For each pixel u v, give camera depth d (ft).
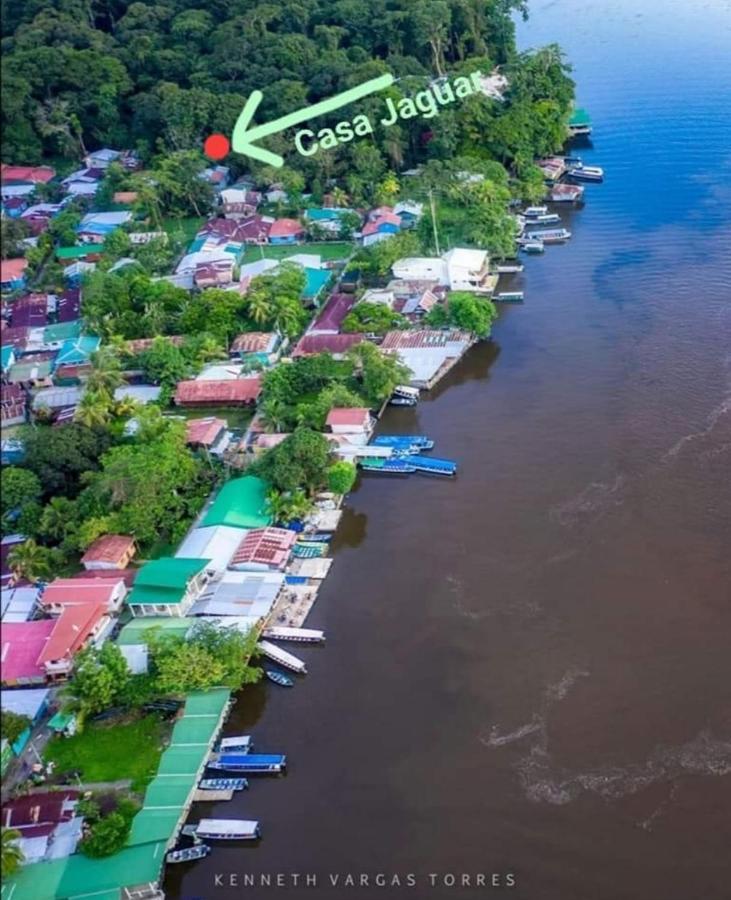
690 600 288.92
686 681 264.31
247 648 279.90
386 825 238.27
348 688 276.21
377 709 268.82
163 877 230.48
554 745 252.42
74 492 353.72
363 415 371.15
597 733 253.85
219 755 256.93
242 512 334.24
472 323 428.97
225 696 269.85
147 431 362.53
